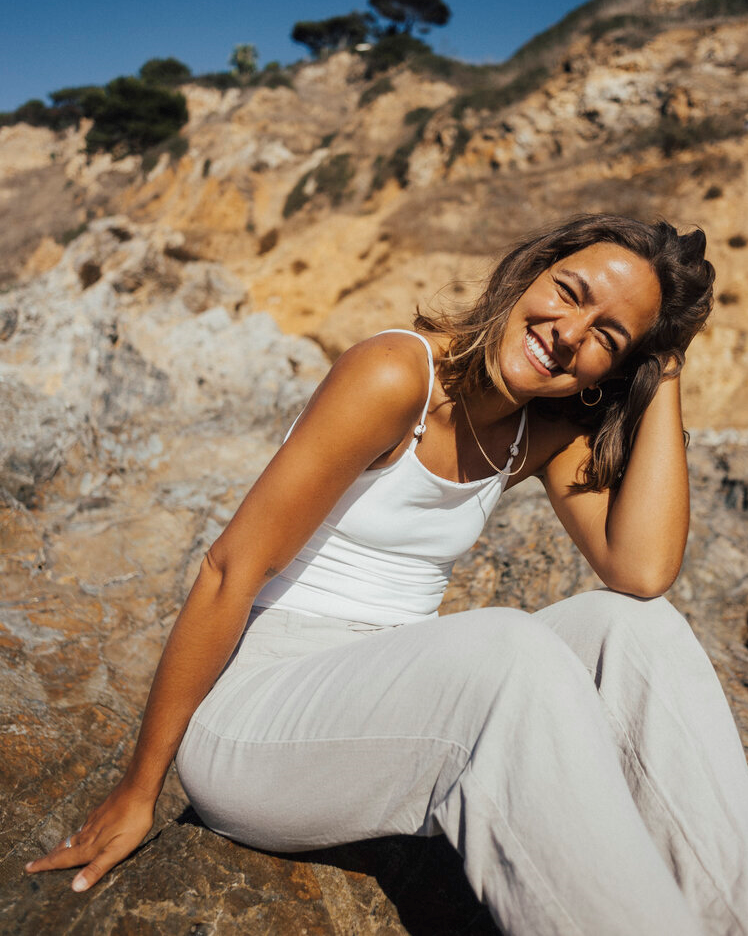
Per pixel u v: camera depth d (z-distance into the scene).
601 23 20.91
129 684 1.98
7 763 1.51
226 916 1.18
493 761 0.99
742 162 16.73
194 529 2.87
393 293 18.14
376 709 1.11
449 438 1.41
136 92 34.88
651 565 1.47
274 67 45.25
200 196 24.31
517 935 0.97
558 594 2.47
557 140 19.64
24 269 28.50
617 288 1.37
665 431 1.59
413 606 1.48
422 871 1.39
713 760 1.20
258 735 1.22
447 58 26.61
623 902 0.92
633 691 1.26
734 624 2.57
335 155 23.25
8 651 1.87
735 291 15.44
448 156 20.62
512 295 1.40
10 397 3.08
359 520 1.38
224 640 1.24
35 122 47.94
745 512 3.21
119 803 1.27
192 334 5.03
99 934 1.13
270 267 20.64
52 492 2.94
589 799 0.95
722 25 19.31
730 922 1.09
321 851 1.35
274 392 4.51
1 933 1.10
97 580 2.41
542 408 1.66
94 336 4.38
